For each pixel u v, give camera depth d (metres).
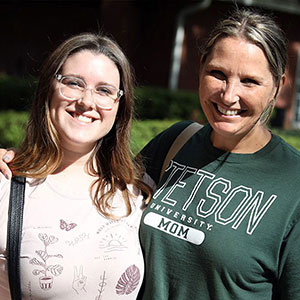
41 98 2.10
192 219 1.97
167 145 2.34
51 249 1.93
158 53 12.91
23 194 2.01
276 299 1.90
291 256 1.80
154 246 2.03
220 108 1.91
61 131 2.06
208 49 1.93
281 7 12.70
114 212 2.07
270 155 1.96
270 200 1.87
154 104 10.70
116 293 2.01
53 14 13.26
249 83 1.85
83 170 2.15
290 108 14.21
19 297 1.94
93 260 1.97
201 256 1.90
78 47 2.06
